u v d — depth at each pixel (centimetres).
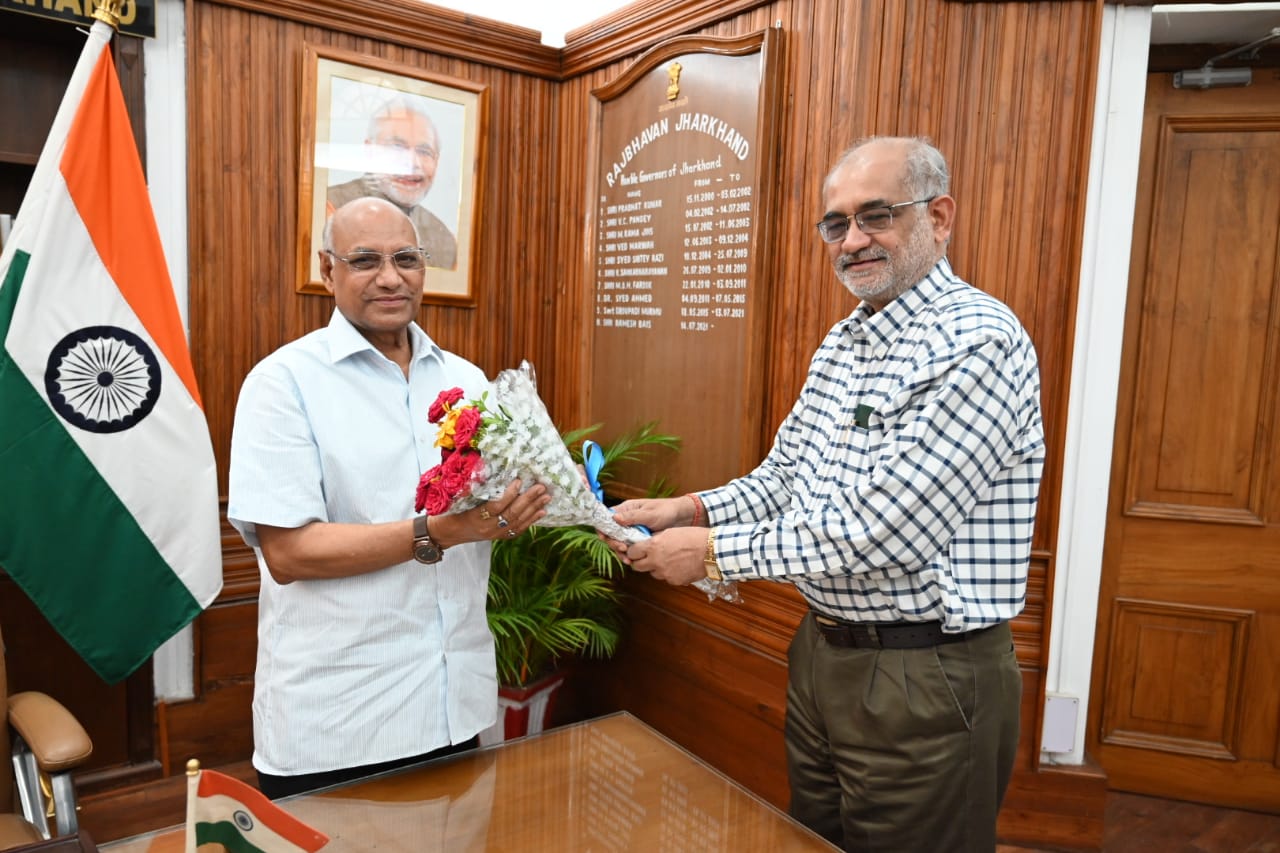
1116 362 208
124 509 191
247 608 244
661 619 258
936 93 197
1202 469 237
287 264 239
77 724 147
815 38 204
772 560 132
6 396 178
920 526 124
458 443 114
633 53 253
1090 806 212
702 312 233
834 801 152
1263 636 235
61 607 186
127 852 112
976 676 133
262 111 231
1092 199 205
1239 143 228
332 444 134
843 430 141
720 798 132
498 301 277
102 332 187
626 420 262
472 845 118
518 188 276
